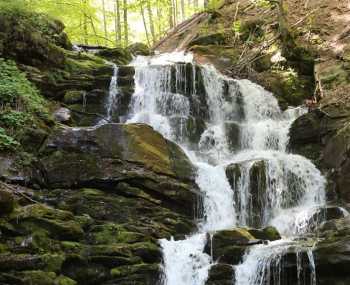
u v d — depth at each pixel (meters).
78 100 13.80
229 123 14.70
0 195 8.69
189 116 14.47
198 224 11.06
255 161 12.36
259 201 12.12
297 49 17.58
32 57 13.60
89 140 11.06
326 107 14.30
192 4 33.78
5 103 11.53
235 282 9.20
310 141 14.15
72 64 14.70
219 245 9.71
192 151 13.72
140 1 24.92
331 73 16.28
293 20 19.72
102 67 14.97
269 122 15.22
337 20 18.55
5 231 8.69
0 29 12.86
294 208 12.38
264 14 20.81
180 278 9.45
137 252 9.27
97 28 28.55
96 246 9.07
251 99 16.02
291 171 12.80
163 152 11.49
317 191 12.96
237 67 18.12
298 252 9.05
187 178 11.46
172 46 22.11
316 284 8.96
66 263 8.73
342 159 12.78
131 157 11.05
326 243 9.16
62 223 9.16
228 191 11.84
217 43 20.12
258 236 10.24
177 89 15.04
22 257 8.35
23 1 14.17
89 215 9.98
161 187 10.88
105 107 14.12
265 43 18.88
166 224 10.43
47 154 10.91
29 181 10.23
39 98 12.48
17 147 10.59
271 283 9.12
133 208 10.40
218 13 21.86
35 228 8.92
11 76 12.26
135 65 16.05
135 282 8.98
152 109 14.55
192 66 15.27
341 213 11.41
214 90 15.44
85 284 8.78
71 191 10.33
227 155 14.11
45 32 15.42
